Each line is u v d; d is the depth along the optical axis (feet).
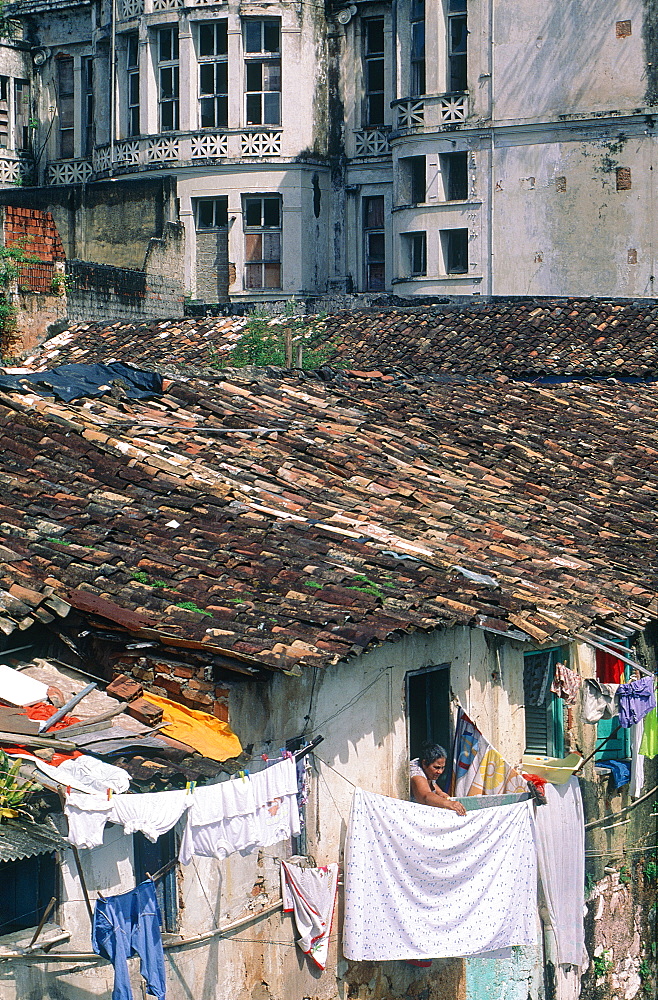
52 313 86.33
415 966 32.40
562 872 35.86
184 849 23.99
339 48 121.08
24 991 23.93
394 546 34.76
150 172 122.42
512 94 108.68
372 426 46.93
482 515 40.55
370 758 30.73
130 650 26.81
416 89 114.83
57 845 23.00
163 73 122.72
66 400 40.73
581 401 61.16
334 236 122.11
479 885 30.89
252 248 120.67
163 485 35.14
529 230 108.68
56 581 27.89
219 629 27.02
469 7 110.01
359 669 30.32
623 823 41.09
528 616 31.96
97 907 23.50
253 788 24.88
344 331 83.76
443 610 30.27
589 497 46.19
